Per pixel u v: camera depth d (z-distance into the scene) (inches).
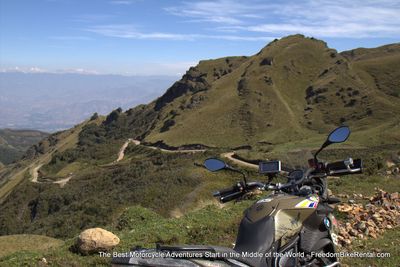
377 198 480.4
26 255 362.6
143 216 533.3
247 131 7135.8
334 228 223.8
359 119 7066.9
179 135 7052.2
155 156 6048.2
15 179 7529.5
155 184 2790.4
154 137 7421.3
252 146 6491.1
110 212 2031.3
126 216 534.6
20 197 5531.5
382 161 800.3
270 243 177.0
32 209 4734.3
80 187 4785.9
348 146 5019.7
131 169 4928.6
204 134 7066.9
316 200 197.9
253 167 2353.6
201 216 455.8
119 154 7470.5
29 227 3186.5
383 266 302.0
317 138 6382.9
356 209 427.2
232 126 7288.4
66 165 7470.5
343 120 7219.5
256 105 7829.7
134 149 7367.1
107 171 5782.5
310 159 214.8
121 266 151.6
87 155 7731.3
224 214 459.8
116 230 517.0
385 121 6648.6
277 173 212.2
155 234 393.7
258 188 206.8
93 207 2383.1
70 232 1875.0
